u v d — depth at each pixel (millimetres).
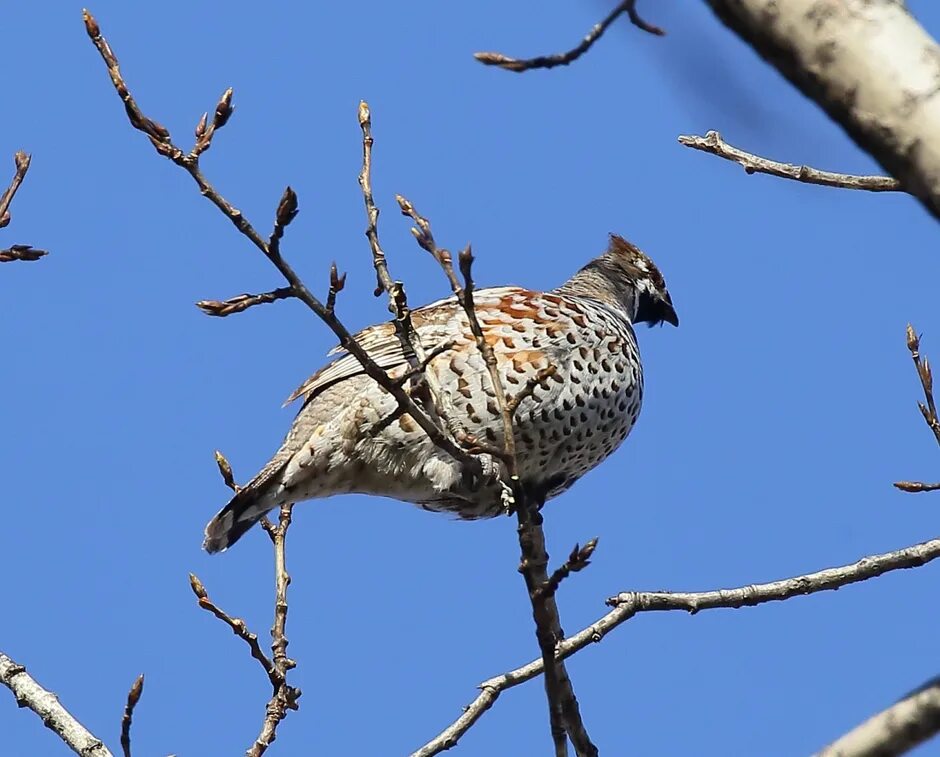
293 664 9516
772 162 9414
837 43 4812
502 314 14000
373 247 9688
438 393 9719
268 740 9242
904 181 4785
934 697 5391
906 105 4711
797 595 10547
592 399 14242
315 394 13852
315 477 13711
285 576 9922
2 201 9320
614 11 5953
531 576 8883
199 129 8188
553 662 8898
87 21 8062
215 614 9453
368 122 10109
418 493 13930
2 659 10234
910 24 4832
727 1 4980
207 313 8469
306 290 8578
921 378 10742
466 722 10602
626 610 10500
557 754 8961
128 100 8094
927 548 10492
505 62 7332
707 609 10570
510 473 8992
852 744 5496
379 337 13836
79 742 9711
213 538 13688
